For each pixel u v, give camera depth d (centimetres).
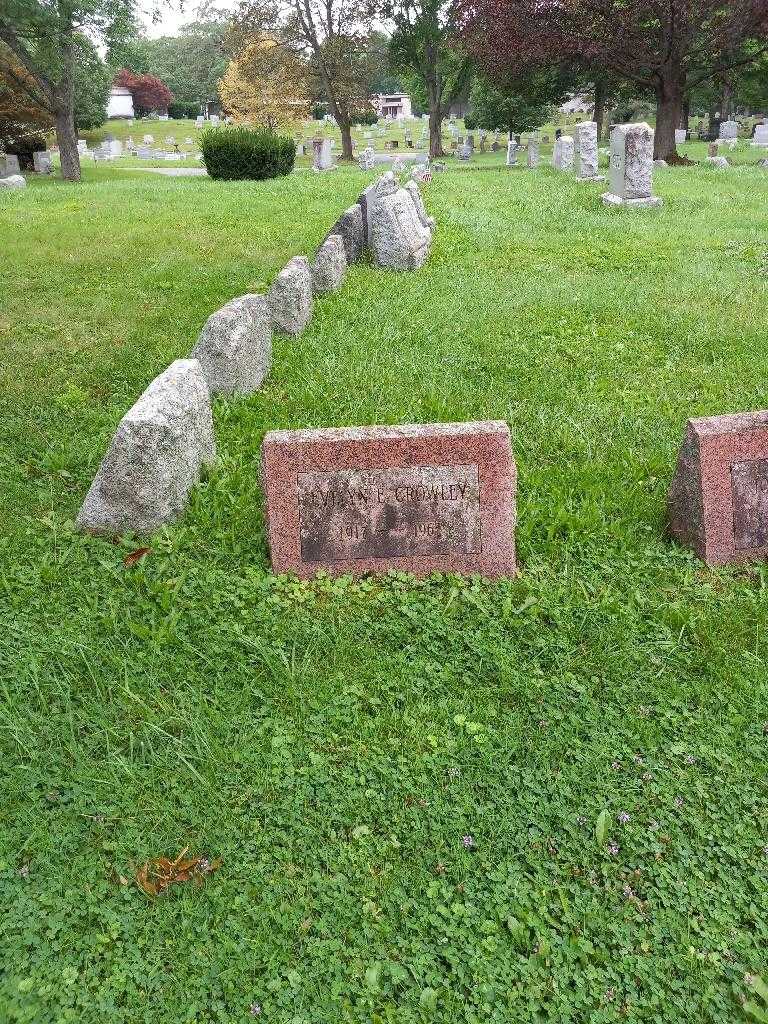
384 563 459
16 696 366
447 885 296
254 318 718
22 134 3488
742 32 2869
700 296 1000
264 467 438
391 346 809
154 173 3528
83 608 422
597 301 962
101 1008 254
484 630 420
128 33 2789
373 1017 253
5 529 493
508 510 454
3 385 717
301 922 283
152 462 476
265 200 1864
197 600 435
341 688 381
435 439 438
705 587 455
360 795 329
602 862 305
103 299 990
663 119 3077
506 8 3020
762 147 3731
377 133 6538
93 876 294
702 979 269
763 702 379
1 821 312
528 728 362
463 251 1270
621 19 2870
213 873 298
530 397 689
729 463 468
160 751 344
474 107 5022
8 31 2695
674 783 338
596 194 1945
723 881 301
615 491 542
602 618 431
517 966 270
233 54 4906
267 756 343
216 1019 255
